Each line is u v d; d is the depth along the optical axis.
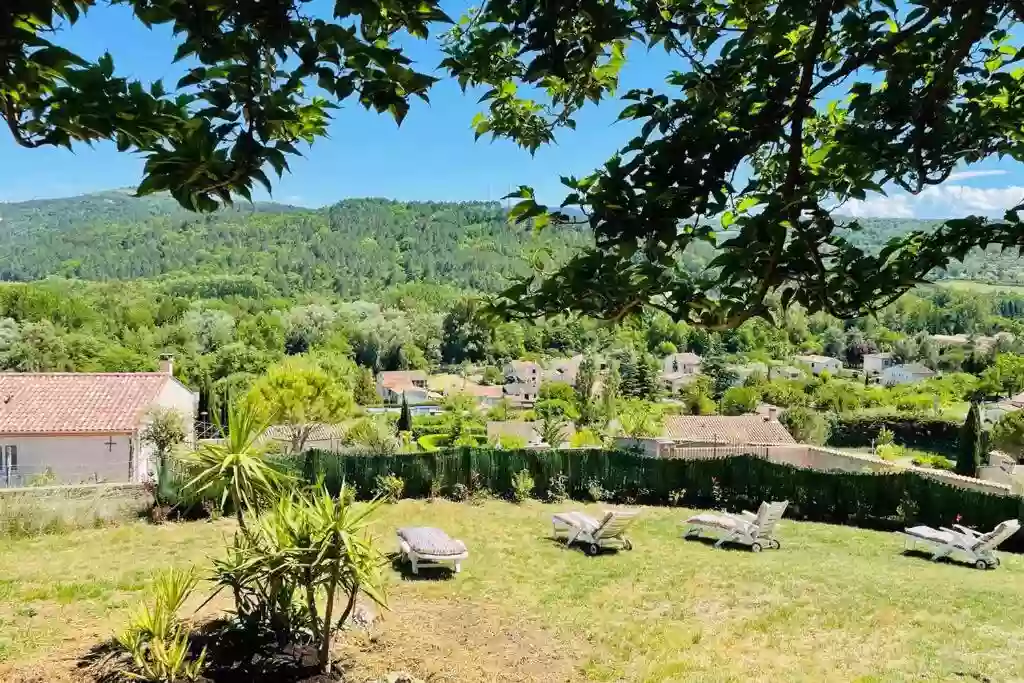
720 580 11.73
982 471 24.89
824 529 16.31
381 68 2.03
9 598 9.81
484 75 2.83
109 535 13.74
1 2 1.68
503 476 18.58
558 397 66.56
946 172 2.72
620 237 2.26
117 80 1.71
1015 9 2.38
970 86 2.68
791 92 2.43
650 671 8.01
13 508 13.79
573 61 2.37
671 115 2.38
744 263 2.23
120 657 7.53
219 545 13.03
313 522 7.39
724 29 2.63
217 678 7.11
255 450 8.10
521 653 8.45
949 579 12.10
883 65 2.52
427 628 9.11
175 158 1.71
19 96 1.83
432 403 70.00
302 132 2.21
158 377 24.59
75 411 22.05
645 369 76.19
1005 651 8.68
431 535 12.20
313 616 7.61
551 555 13.10
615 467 18.84
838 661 8.34
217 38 1.85
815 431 50.91
